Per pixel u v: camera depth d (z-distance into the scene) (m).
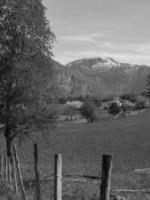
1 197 14.05
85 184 22.30
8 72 28.59
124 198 17.67
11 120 29.92
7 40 29.09
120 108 162.75
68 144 72.44
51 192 17.84
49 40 30.69
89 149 66.94
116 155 58.72
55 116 31.64
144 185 24.00
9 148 31.70
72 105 180.38
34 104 29.84
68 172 30.84
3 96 29.47
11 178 18.38
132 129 94.31
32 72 28.58
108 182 7.06
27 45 29.11
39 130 32.06
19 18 28.38
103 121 125.56
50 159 50.75
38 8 29.92
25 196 13.82
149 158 54.62
